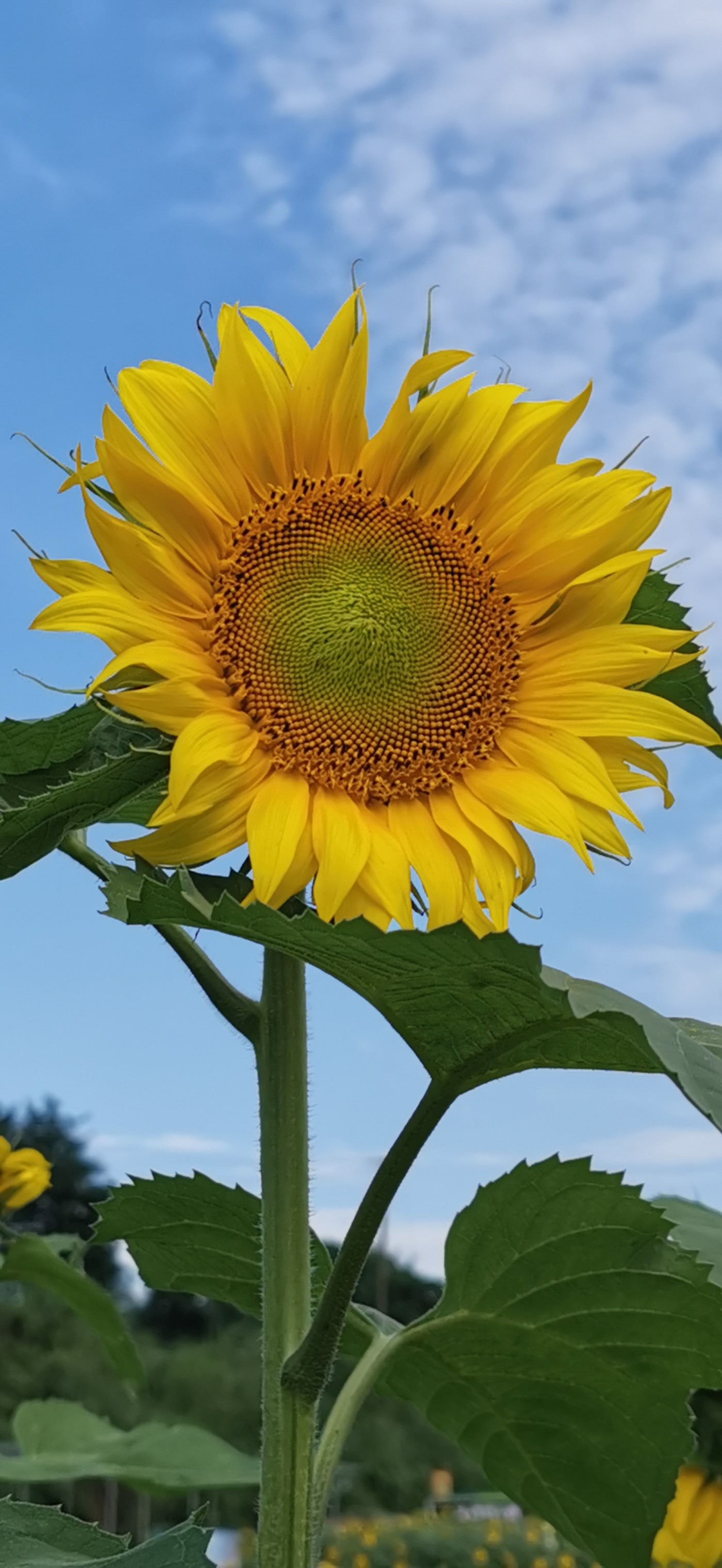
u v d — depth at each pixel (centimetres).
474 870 39
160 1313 672
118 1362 74
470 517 43
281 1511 35
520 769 41
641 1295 39
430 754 41
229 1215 46
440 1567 254
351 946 30
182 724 37
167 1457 82
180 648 39
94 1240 47
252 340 41
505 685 42
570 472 44
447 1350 42
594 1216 38
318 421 42
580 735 41
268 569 41
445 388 43
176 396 41
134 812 41
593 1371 41
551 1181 38
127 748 37
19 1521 35
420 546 42
